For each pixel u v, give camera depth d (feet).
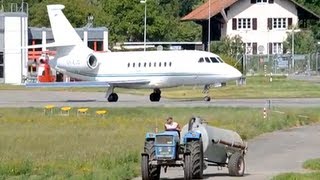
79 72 510.99
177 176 196.75
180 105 418.72
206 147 191.93
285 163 228.63
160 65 483.92
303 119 372.17
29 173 195.52
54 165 206.59
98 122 349.61
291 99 488.02
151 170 186.19
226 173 201.36
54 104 453.17
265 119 352.69
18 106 436.76
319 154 253.03
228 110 386.93
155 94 496.23
